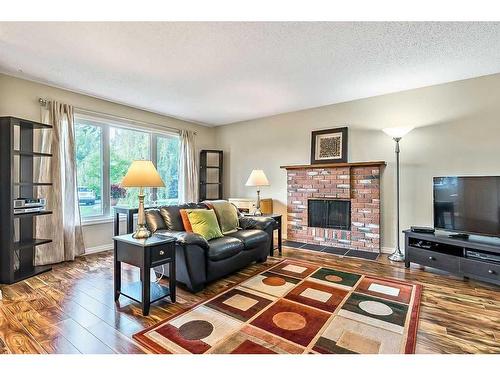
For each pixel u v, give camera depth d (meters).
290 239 4.84
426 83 3.50
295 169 4.79
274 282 2.78
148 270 2.12
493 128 3.19
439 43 2.47
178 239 2.46
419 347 1.68
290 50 2.60
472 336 1.81
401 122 3.80
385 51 2.63
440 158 3.53
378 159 4.01
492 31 2.27
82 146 3.95
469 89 3.33
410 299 2.37
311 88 3.68
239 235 3.21
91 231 4.01
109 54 2.68
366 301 2.32
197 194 5.64
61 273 3.06
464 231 3.00
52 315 2.09
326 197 4.43
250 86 3.58
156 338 1.78
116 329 1.89
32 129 3.16
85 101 3.91
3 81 3.14
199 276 2.54
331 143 4.41
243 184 5.64
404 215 3.81
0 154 2.79
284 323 1.96
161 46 2.51
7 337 1.79
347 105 4.28
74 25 2.17
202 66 2.96
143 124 4.71
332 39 2.40
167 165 5.21
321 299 2.37
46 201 3.37
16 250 2.89
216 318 2.04
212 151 5.73
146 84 3.50
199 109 4.73
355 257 3.72
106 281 2.81
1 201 2.77
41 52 2.63
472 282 2.78
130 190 4.57
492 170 3.20
